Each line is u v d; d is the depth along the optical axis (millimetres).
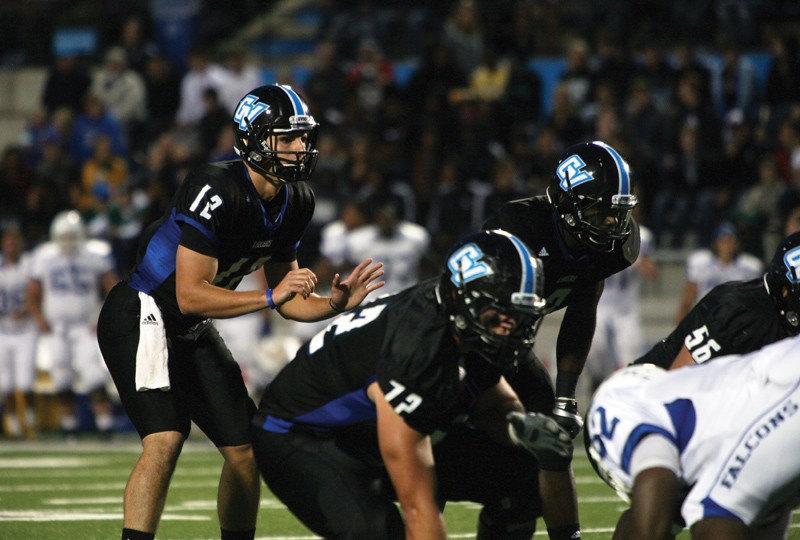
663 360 10969
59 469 22266
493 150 33938
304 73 41656
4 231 29922
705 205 33500
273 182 11914
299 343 30375
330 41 42656
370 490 9859
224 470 12109
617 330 28844
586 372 30406
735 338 10086
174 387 11805
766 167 32500
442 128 34156
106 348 11977
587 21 41875
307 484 9953
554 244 11734
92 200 33719
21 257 29406
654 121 34375
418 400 9312
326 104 36031
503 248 9344
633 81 36312
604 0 42094
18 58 45750
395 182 34031
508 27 39844
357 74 36531
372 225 29672
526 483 10906
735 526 8023
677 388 8688
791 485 8125
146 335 11727
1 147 43531
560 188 11438
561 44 41562
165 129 39062
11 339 29172
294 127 11648
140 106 39250
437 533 9266
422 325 9414
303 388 10164
